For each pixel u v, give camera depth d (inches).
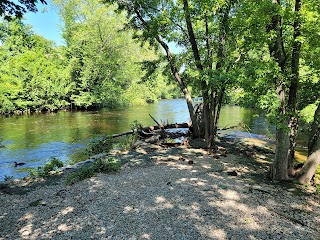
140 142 607.2
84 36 1503.4
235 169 390.9
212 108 526.9
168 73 673.6
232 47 382.0
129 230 215.5
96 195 289.3
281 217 239.5
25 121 1045.8
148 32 562.3
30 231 217.9
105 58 1524.4
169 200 271.4
